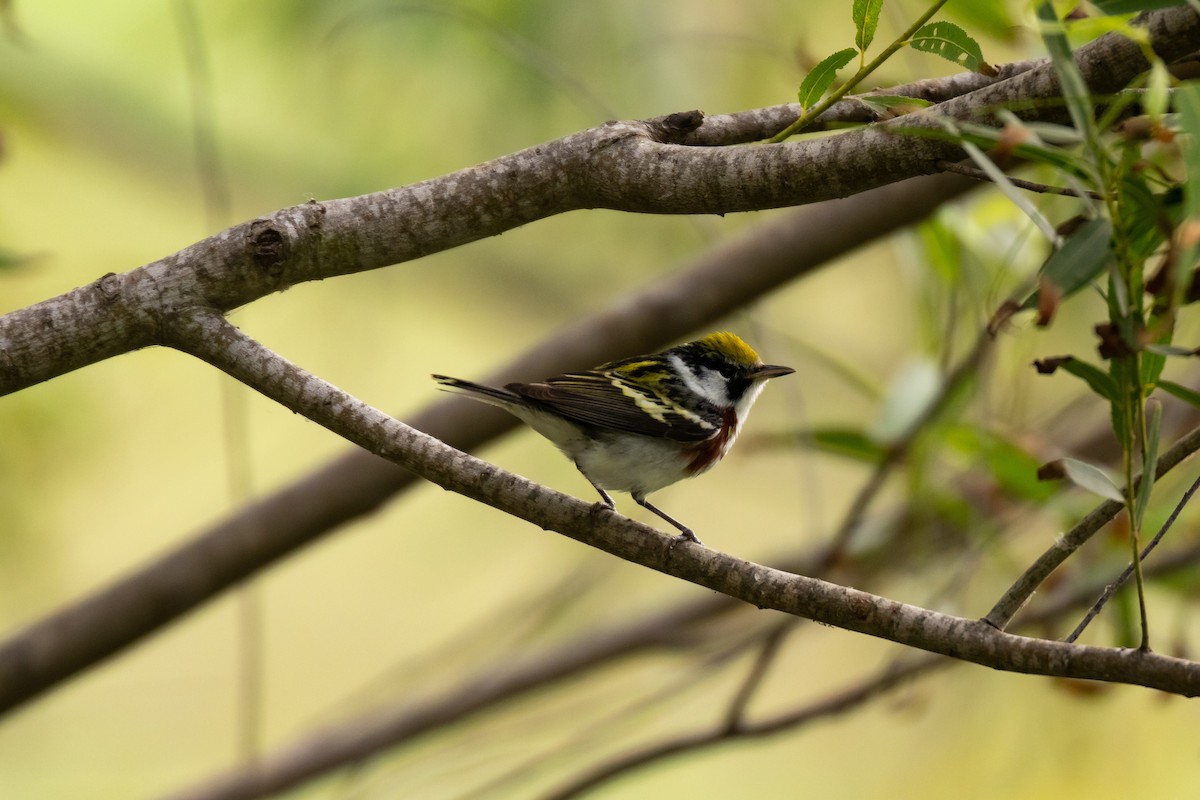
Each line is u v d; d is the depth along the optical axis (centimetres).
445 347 1623
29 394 1180
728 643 1245
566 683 1237
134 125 1427
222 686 1611
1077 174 481
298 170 1437
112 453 1334
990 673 1251
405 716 1197
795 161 575
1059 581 1061
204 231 1485
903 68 1057
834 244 985
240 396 922
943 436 1046
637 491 929
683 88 1106
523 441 1375
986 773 1269
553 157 619
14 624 1249
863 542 1112
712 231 1084
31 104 1384
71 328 599
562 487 1365
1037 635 1093
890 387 1114
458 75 1162
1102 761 1242
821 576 1080
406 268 1560
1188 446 532
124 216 1455
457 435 1012
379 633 1655
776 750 1503
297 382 604
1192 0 476
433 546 1506
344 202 623
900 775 1366
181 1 1213
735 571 596
